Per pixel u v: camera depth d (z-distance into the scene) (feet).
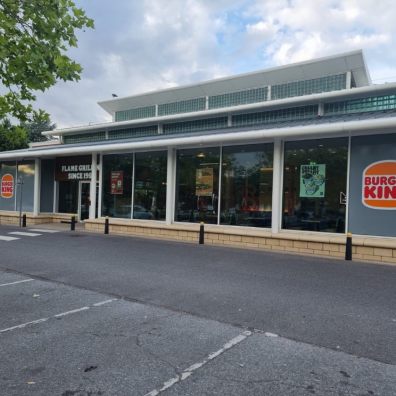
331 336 15.05
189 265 29.43
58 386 11.18
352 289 22.34
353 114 41.16
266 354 13.37
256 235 37.99
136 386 11.19
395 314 17.79
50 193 67.92
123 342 14.42
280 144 38.40
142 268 28.27
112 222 50.26
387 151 33.22
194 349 13.78
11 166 68.85
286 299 20.21
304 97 45.24
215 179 43.60
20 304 19.42
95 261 30.96
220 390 10.98
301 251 35.32
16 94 16.37
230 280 24.57
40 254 34.14
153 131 63.16
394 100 40.91
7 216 65.57
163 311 18.28
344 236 34.78
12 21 15.40
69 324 16.40
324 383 11.39
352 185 34.83
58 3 15.39
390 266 29.43
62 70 16.34
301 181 37.70
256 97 61.57
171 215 46.39
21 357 13.11
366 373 12.02
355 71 54.70
